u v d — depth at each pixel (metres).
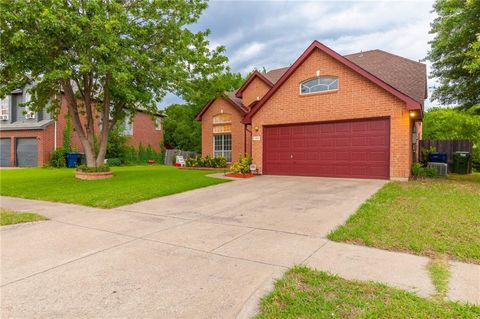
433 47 12.46
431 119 25.50
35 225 5.99
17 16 9.56
